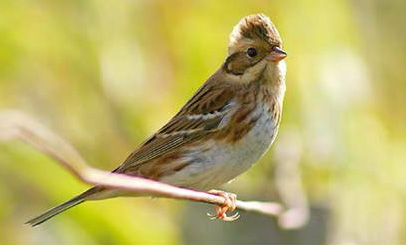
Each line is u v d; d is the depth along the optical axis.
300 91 13.01
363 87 13.63
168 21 13.62
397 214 13.61
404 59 14.70
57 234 12.34
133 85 13.80
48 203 12.88
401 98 14.55
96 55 13.63
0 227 12.91
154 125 13.87
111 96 13.85
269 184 12.41
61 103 13.85
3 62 13.41
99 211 12.03
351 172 13.23
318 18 13.27
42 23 13.43
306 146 12.89
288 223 10.59
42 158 11.66
